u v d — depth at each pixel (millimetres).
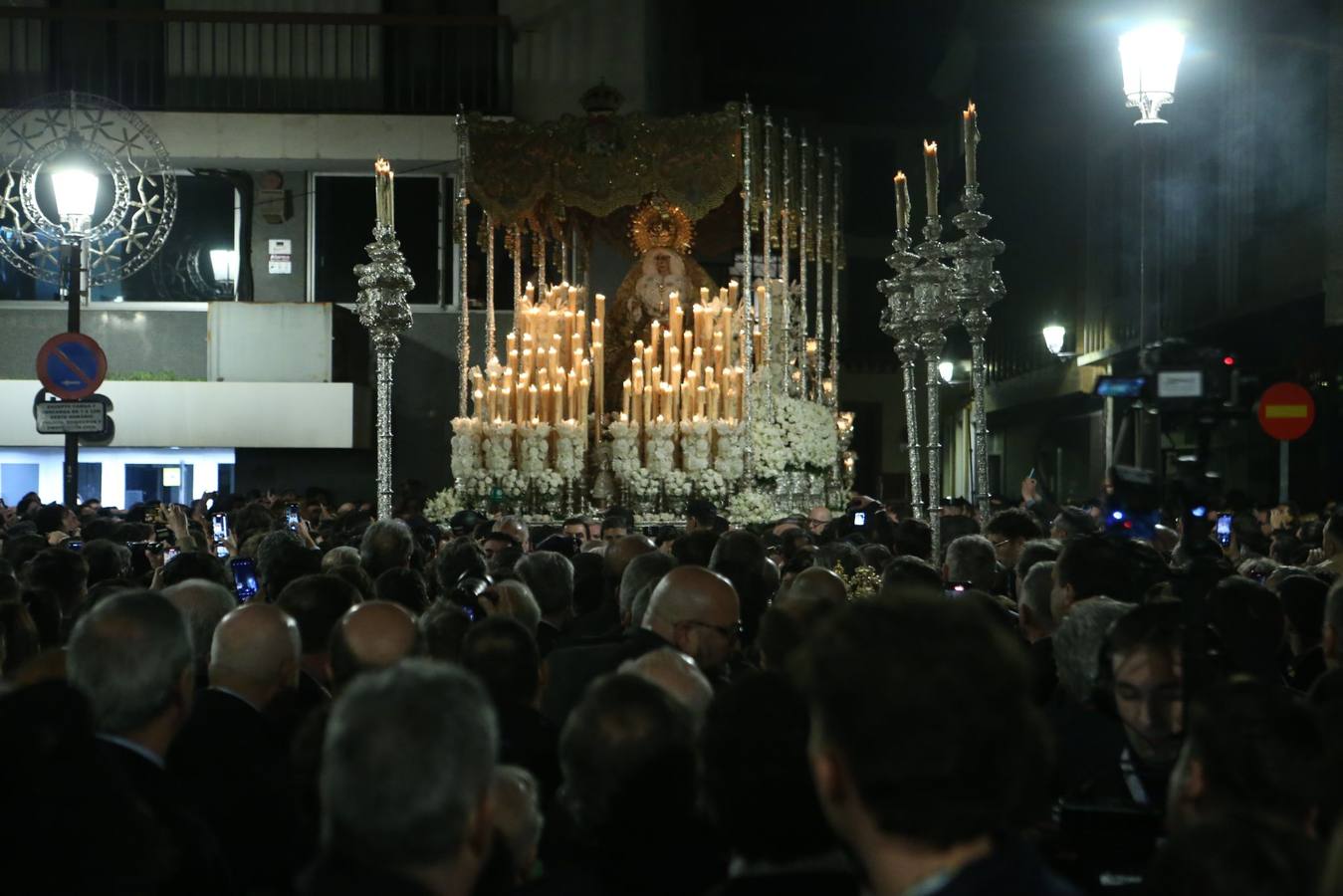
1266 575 8680
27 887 3006
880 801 2312
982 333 12758
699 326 20375
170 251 26062
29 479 24438
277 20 25672
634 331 21422
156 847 3180
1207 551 5125
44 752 3121
